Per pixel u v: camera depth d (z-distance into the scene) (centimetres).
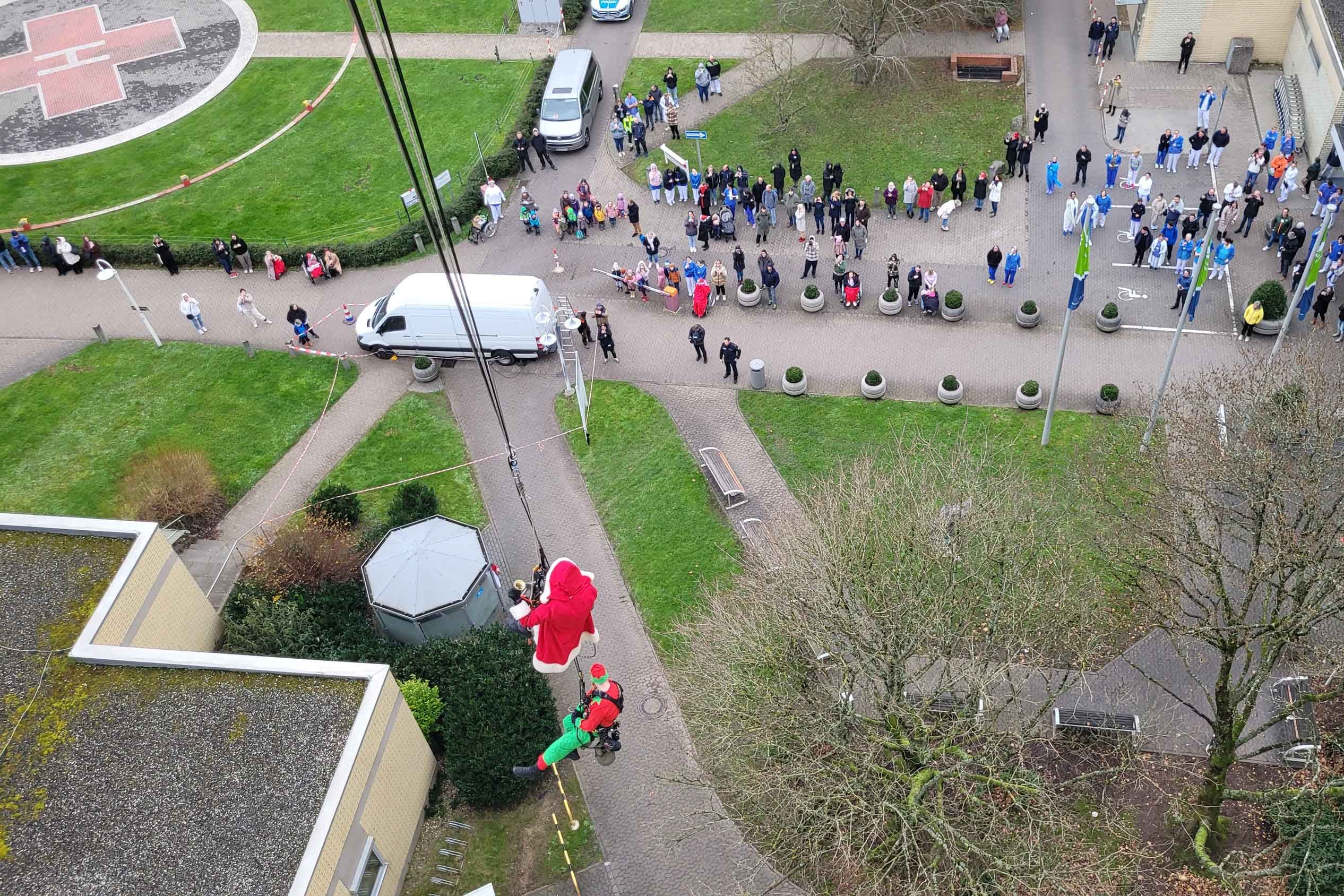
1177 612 2847
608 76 5712
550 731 3003
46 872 2342
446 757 2994
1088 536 3297
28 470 3981
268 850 2364
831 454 3819
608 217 4888
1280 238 4278
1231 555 3300
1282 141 4669
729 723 2636
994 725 2612
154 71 6031
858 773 2447
